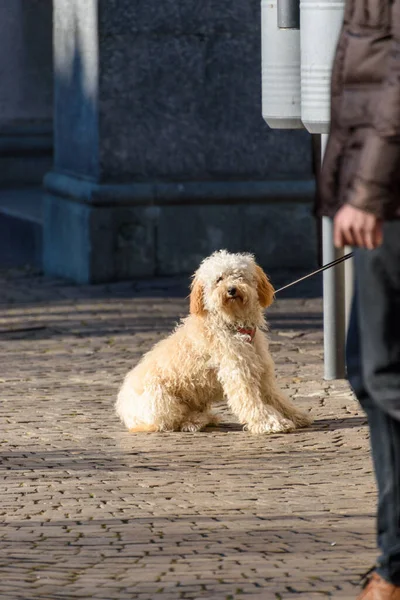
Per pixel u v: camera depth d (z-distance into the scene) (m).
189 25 22.69
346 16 5.13
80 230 22.86
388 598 5.34
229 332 11.52
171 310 19.67
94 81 22.38
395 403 5.14
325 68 11.91
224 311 11.34
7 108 33.66
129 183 22.72
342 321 14.28
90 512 8.77
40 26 33.44
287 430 11.59
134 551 7.60
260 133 23.31
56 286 22.66
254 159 23.34
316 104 12.00
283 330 17.81
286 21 12.55
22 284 23.14
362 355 5.21
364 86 5.00
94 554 7.55
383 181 4.80
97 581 6.90
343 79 5.06
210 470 10.12
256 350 11.73
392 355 5.14
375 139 4.80
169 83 22.72
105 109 22.38
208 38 22.83
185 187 22.89
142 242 22.84
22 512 8.82
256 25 23.03
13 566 7.29
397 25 4.85
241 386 11.55
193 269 23.20
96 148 22.50
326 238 14.15
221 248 23.25
